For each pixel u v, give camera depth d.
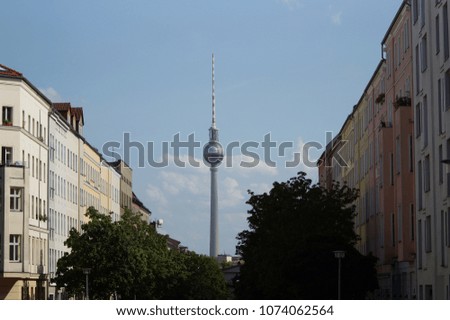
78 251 77.69
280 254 65.38
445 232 46.69
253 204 71.81
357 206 92.44
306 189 71.50
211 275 150.88
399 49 63.28
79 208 112.50
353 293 60.81
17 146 80.81
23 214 79.25
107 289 77.44
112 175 142.88
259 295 78.44
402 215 56.53
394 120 60.22
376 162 76.31
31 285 84.00
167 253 94.56
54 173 96.25
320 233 64.50
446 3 46.16
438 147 48.06
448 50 45.81
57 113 95.88
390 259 64.62
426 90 50.91
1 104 80.88
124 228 79.62
